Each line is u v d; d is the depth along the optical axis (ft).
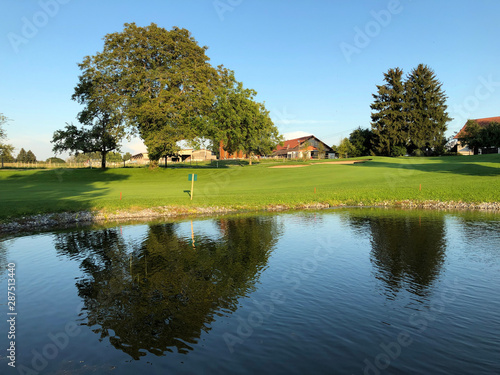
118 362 22.09
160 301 31.81
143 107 158.40
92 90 168.66
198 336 25.27
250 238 57.36
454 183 115.03
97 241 57.21
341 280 36.76
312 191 113.91
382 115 266.98
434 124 254.27
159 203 91.09
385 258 44.57
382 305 30.35
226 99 230.07
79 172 184.34
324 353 22.76
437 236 56.59
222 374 20.57
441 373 20.34
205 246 52.24
